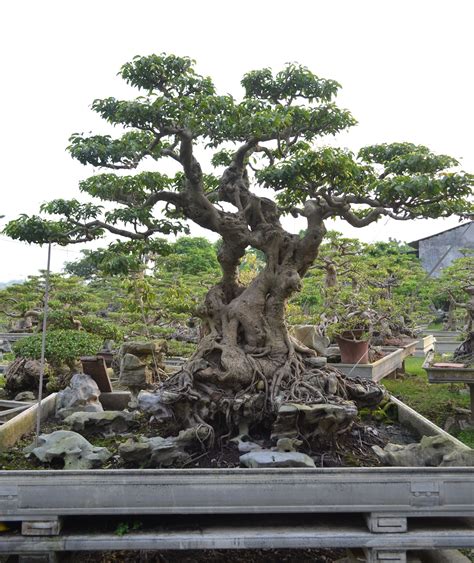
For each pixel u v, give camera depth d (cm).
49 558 389
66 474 387
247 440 509
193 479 388
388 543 389
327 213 574
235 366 529
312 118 570
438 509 391
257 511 387
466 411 877
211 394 524
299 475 390
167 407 527
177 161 572
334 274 1243
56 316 967
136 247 646
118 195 583
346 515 423
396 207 542
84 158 521
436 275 2594
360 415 636
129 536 390
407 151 588
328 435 492
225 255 595
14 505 387
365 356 945
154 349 759
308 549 465
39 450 468
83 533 396
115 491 387
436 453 446
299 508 389
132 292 1062
